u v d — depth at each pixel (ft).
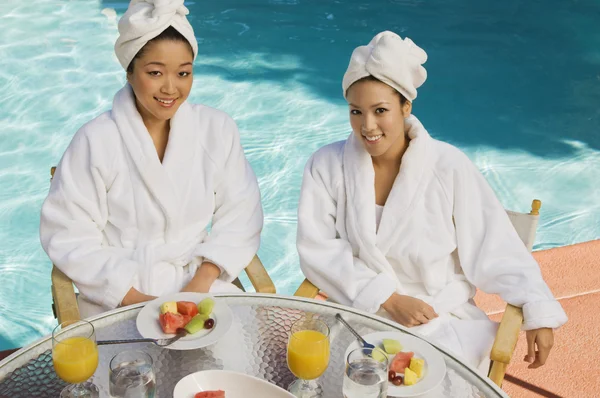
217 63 19.56
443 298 7.11
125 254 7.23
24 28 21.36
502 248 6.97
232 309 6.01
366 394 4.55
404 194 7.06
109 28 21.47
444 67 19.74
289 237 13.07
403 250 7.16
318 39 21.08
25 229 13.37
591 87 18.89
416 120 7.18
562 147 16.24
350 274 6.97
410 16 22.89
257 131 16.37
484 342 6.67
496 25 22.34
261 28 21.74
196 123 7.49
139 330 5.58
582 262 10.39
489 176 15.06
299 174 14.88
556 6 23.80
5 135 16.24
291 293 11.73
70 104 17.54
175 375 5.25
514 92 18.58
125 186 7.18
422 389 5.11
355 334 5.66
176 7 6.56
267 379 5.26
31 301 11.59
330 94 18.10
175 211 7.27
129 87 7.25
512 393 8.03
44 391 5.09
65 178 7.09
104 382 5.19
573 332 8.95
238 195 7.64
